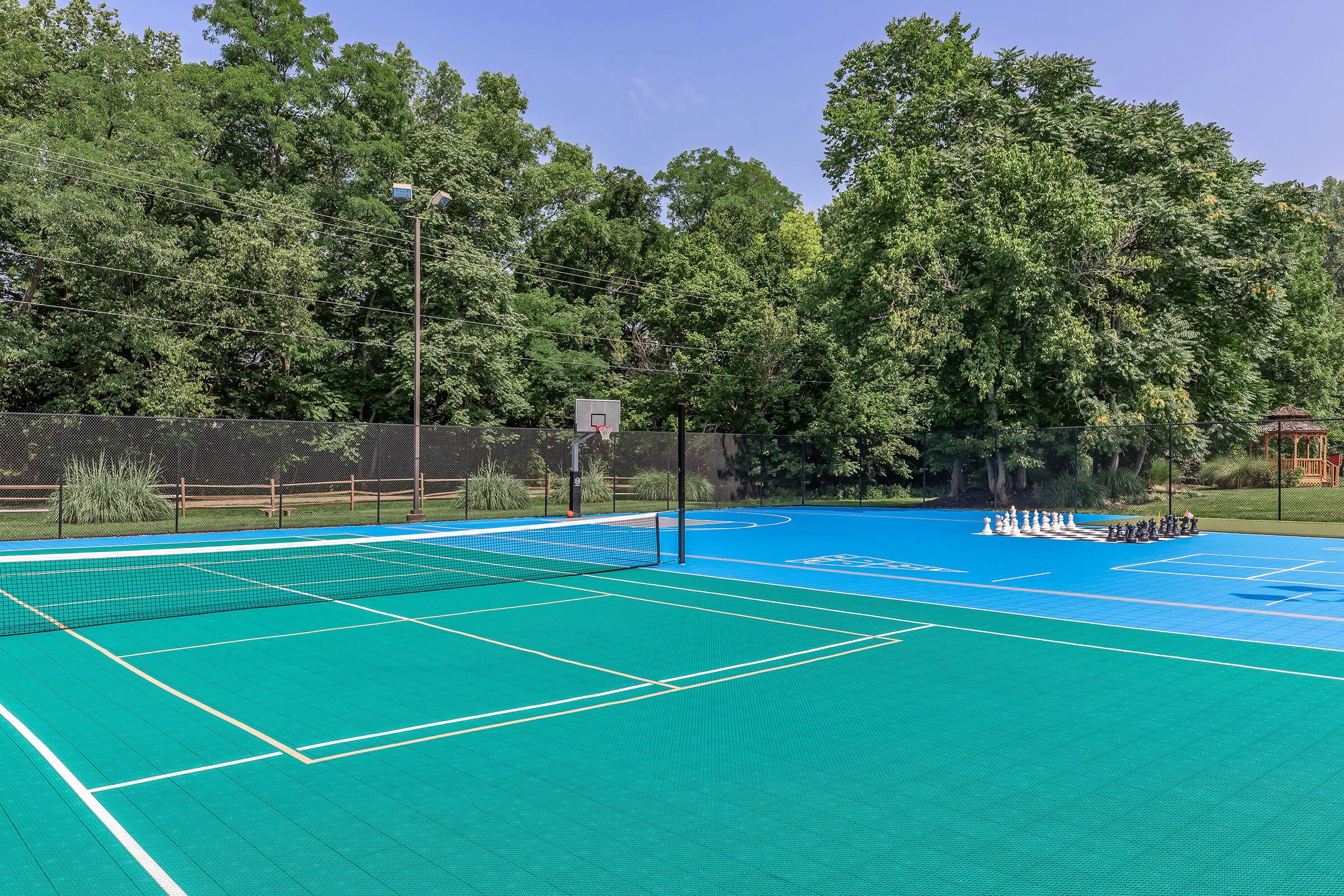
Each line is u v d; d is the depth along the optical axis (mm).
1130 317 32688
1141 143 35500
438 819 5434
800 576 17641
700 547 23891
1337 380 54281
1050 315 32781
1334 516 31797
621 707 8016
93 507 28688
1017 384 33750
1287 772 6258
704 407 46656
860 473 45750
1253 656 10148
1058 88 38375
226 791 5922
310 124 44219
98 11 45688
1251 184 36750
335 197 42938
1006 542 25031
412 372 39969
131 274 33844
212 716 7730
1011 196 33062
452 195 42812
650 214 69125
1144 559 20750
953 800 5734
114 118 35969
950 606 13766
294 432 38375
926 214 34656
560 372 50156
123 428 33719
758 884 4516
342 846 5023
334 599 14570
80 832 5242
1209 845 5000
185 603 14141
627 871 4676
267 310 37000
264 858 4867
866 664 9773
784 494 45938
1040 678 9125
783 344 45031
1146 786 5973
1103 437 32688
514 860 4832
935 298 33750
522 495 36531
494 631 11750
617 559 20781
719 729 7316
